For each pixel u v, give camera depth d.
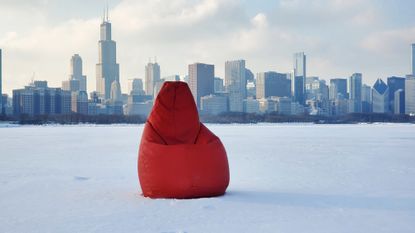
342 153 18.59
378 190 9.02
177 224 6.10
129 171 12.59
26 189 9.26
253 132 47.00
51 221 6.37
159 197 7.89
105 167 13.62
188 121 8.10
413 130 52.94
